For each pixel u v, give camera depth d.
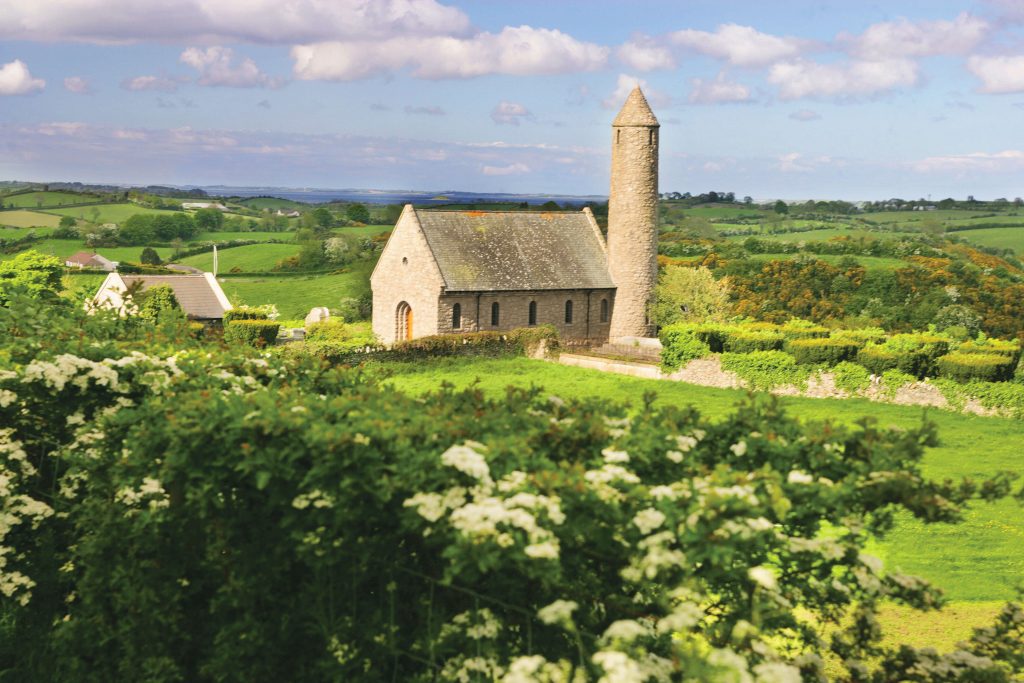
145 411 9.51
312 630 8.76
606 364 50.56
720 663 6.60
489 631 7.83
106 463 10.51
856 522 7.92
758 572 7.25
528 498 7.06
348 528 8.30
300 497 8.05
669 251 117.44
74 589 11.33
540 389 9.98
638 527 7.31
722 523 6.97
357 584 8.69
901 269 92.38
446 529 7.48
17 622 10.88
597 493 7.30
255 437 8.38
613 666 6.45
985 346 40.41
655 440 8.35
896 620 15.22
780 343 44.22
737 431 8.94
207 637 9.65
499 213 67.50
